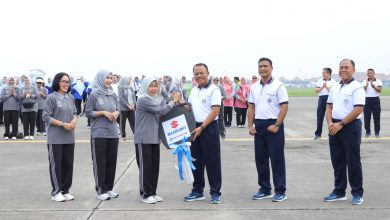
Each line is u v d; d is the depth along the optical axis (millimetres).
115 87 14711
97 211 5871
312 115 21625
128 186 7359
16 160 9797
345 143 6125
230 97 16734
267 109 6375
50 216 5668
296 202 6266
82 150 11094
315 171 8398
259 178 6543
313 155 10117
